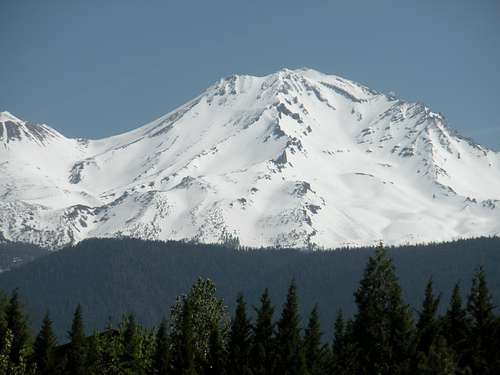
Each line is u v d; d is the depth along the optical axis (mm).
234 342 174125
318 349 173500
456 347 171750
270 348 170750
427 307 178750
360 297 175375
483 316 177000
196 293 183375
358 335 172500
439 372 154500
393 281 174750
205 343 180500
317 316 178500
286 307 174125
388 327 171000
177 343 175250
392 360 165375
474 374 167125
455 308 179750
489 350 172625
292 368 165500
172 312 184375
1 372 167750
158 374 174750
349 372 166125
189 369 170750
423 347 171625
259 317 174750
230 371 169250
